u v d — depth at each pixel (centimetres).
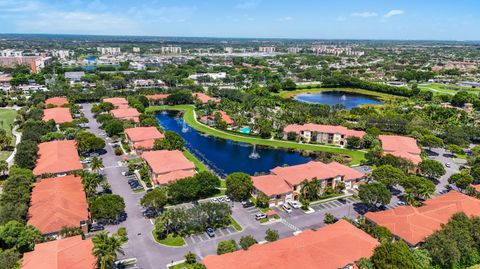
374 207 11950
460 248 8581
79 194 11369
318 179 12912
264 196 11788
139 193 12506
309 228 10475
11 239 8394
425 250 8425
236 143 19688
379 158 15538
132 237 9706
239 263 7762
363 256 8094
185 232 10031
